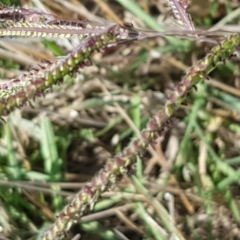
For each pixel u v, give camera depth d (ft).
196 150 1.18
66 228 0.67
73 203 0.67
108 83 1.23
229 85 1.24
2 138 1.19
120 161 0.66
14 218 1.09
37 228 1.09
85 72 1.23
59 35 0.70
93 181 0.67
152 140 0.67
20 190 1.11
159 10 1.34
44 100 1.22
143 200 1.09
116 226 1.11
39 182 1.08
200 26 1.25
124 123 1.22
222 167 1.12
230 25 1.21
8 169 1.12
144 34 0.71
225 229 1.11
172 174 1.14
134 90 1.24
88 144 1.23
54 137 1.16
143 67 1.28
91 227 1.08
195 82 0.67
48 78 0.66
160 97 1.23
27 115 1.21
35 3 1.17
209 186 1.12
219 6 1.28
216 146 1.21
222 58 0.68
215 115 1.20
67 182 1.13
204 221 1.11
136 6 1.19
